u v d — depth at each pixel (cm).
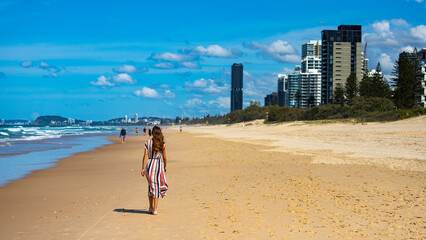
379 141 2944
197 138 5428
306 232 594
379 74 11506
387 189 1005
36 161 2222
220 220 686
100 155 2647
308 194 955
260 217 707
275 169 1531
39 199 986
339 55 19425
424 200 842
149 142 762
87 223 682
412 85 9588
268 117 13788
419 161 1653
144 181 1313
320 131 5138
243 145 3303
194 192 1034
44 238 582
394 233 581
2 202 945
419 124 4356
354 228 616
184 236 578
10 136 6512
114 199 959
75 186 1225
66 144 4147
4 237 594
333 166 1584
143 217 723
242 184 1155
